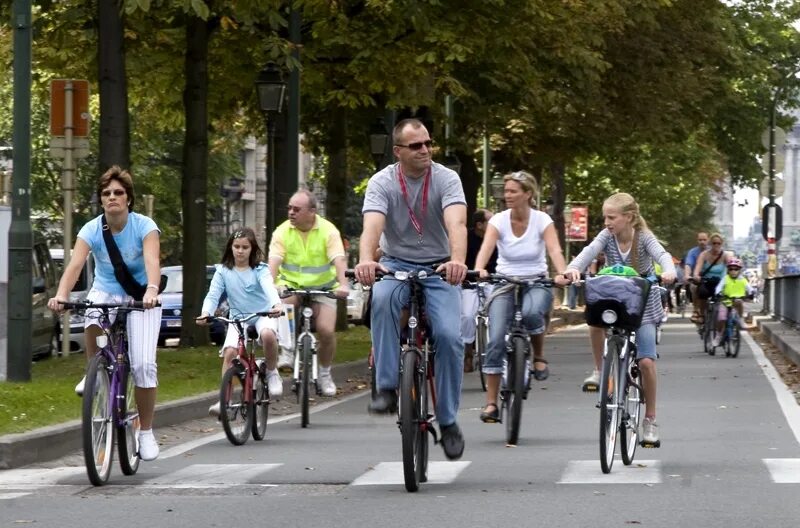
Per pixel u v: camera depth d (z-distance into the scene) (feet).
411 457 66.13
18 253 120.67
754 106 326.85
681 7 275.80
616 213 77.97
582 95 252.21
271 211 178.81
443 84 197.77
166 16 164.96
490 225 95.04
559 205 370.94
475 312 130.72
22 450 79.77
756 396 125.39
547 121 266.98
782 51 323.57
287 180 177.47
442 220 68.13
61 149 147.84
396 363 67.92
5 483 71.67
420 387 68.13
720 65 291.38
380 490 67.62
